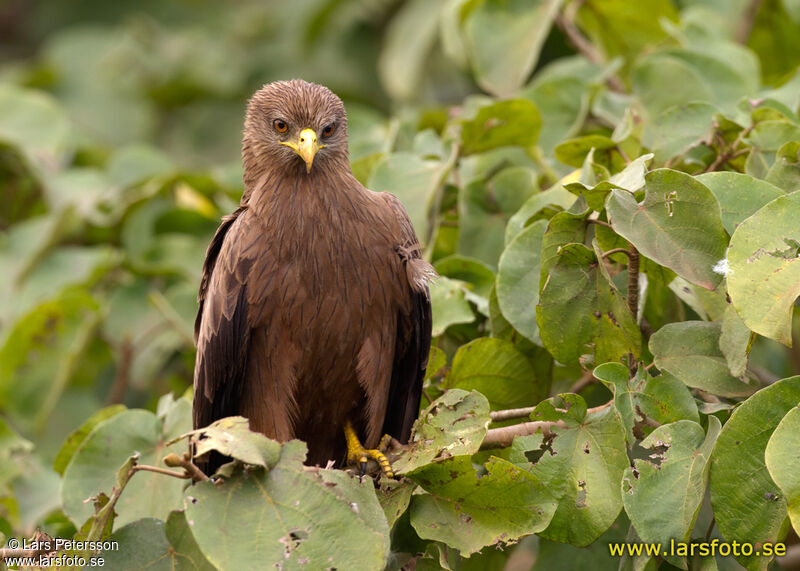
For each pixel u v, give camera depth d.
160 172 12.93
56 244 11.88
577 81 10.01
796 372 10.23
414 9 15.39
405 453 6.88
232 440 6.08
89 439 7.98
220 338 8.02
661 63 9.85
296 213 7.89
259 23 17.88
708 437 6.24
